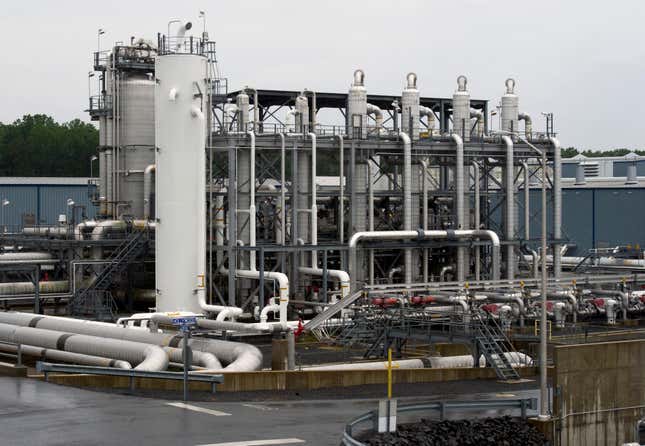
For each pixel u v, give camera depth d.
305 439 36.91
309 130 86.06
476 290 77.12
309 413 43.44
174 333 61.62
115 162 91.06
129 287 87.31
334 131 86.50
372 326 65.31
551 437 43.38
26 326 67.06
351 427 36.78
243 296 81.62
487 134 96.94
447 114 102.50
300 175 85.62
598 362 46.41
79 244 85.12
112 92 91.31
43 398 44.22
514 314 72.75
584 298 81.25
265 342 71.50
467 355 63.91
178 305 77.31
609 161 164.88
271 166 84.56
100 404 43.03
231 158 80.31
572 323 80.06
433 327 69.00
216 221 83.44
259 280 79.38
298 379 52.28
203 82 78.31
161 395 47.00
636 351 47.50
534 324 79.44
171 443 35.47
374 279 88.25
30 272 86.56
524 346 66.31
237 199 82.56
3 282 88.38
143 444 35.19
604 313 81.94
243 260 81.94
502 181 94.88
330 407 45.69
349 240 83.19
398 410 40.22
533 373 59.47
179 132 77.38
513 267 91.94
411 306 66.62
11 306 90.62
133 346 58.19
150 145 91.12
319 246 81.69
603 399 46.59
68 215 127.56
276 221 85.25
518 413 44.91
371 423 40.94
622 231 123.19
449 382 56.09
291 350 54.47
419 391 52.50
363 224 87.75
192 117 77.44
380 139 87.69
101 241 85.81
